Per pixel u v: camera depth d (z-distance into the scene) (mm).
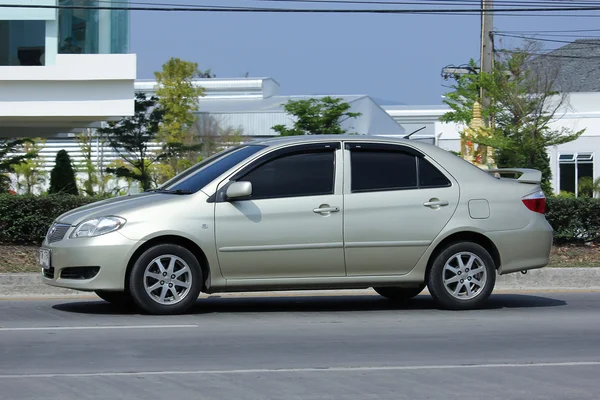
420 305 20875
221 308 20172
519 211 19781
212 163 19344
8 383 12164
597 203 30844
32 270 26250
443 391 11867
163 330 16688
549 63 60750
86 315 18641
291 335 16250
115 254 17828
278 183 18703
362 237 18859
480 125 51250
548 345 15453
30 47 46531
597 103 74625
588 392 11891
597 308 20453
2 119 48938
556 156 68438
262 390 11828
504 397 11586
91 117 48344
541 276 25844
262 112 93438
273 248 18453
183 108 81062
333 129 50469
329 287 19047
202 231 18156
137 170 70062
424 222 19172
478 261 19531
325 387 12031
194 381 12336
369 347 15102
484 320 18312
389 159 19359
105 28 48469
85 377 12562
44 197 29719
